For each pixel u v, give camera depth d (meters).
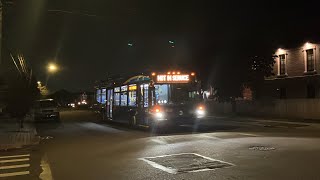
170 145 13.73
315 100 30.56
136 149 13.03
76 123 28.95
